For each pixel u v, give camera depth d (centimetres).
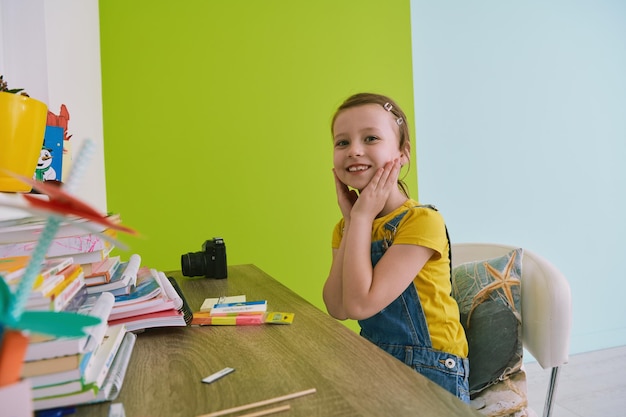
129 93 183
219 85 193
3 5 109
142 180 185
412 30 229
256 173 199
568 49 263
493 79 246
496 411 104
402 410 48
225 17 194
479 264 117
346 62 210
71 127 133
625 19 278
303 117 204
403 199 115
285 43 201
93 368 52
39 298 44
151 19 185
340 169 113
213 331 77
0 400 30
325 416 47
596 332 271
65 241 70
